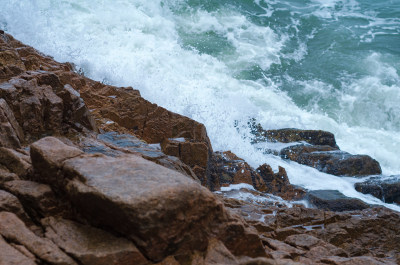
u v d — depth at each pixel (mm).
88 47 14641
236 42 19922
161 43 17359
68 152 3949
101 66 13133
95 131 7211
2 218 3572
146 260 3305
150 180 3486
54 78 6824
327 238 6121
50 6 16109
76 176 3615
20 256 3146
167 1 20297
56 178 3787
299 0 24844
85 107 6820
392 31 22766
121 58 14922
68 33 15164
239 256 3801
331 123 16625
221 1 22000
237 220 3793
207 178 8453
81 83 8992
